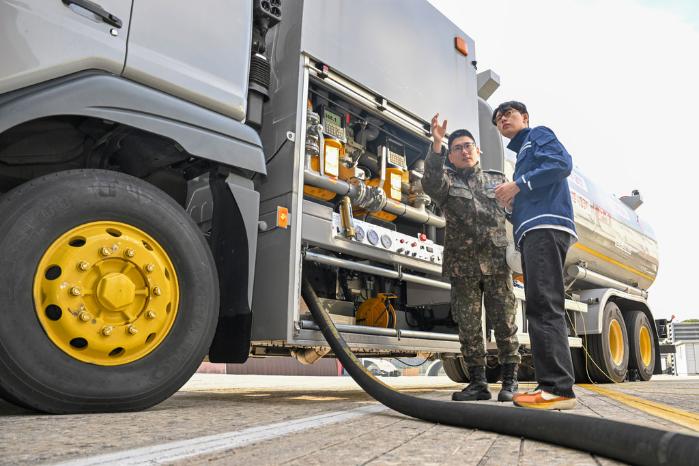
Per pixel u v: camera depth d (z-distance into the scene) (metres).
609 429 1.26
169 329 2.17
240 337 2.47
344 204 3.21
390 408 2.41
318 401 3.11
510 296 3.09
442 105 4.07
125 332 2.02
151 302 2.10
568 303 5.92
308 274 3.51
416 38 3.96
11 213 1.84
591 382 6.43
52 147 2.33
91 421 1.74
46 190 1.93
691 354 14.02
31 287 1.84
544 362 2.29
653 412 2.31
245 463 1.08
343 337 2.98
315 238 2.97
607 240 6.50
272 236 2.90
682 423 1.85
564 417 1.44
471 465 1.13
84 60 2.08
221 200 2.59
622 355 6.59
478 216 3.07
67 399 1.88
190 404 2.66
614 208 7.05
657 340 7.58
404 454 1.25
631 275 7.35
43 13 2.00
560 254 2.39
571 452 1.33
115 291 1.97
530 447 1.40
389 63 3.67
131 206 2.12
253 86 2.84
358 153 3.54
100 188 2.05
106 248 2.01
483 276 3.08
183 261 2.24
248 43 2.71
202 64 2.47
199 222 2.98
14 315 1.79
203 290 2.29
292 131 2.97
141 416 1.94
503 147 5.18
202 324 2.26
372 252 3.33
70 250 1.94
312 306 2.92
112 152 2.41
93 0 2.14
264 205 2.99
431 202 4.09
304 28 3.11
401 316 4.12
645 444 1.14
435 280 3.86
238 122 2.62
